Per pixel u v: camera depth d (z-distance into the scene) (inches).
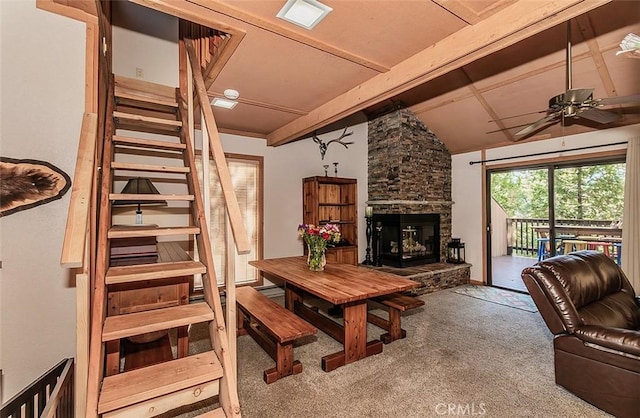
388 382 94.8
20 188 67.2
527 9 74.3
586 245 179.5
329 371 101.6
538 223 208.1
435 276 203.8
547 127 183.5
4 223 66.4
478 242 224.7
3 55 67.1
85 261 51.2
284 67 110.7
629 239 154.6
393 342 124.6
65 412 63.2
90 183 54.6
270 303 121.6
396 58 104.7
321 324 132.4
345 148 233.0
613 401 77.4
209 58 113.7
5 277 66.4
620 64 131.0
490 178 222.2
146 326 60.6
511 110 177.8
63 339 69.6
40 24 69.6
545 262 96.4
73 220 49.1
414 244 226.8
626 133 160.1
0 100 66.8
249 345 122.9
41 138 69.1
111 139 90.4
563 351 88.4
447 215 238.7
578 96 105.7
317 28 87.5
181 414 81.0
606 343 78.2
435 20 84.0
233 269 68.4
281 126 183.2
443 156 238.5
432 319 150.8
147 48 143.3
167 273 69.4
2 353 65.9
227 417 57.8
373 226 228.8
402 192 214.2
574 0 66.2
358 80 121.8
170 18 148.1
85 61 72.6
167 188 137.1
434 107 201.9
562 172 189.3
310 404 83.8
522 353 114.4
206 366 62.0
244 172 192.4
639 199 152.2
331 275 130.6
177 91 131.7
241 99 140.4
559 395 87.6
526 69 147.3
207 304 74.0
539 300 93.0
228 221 68.1
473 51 86.9
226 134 186.7
